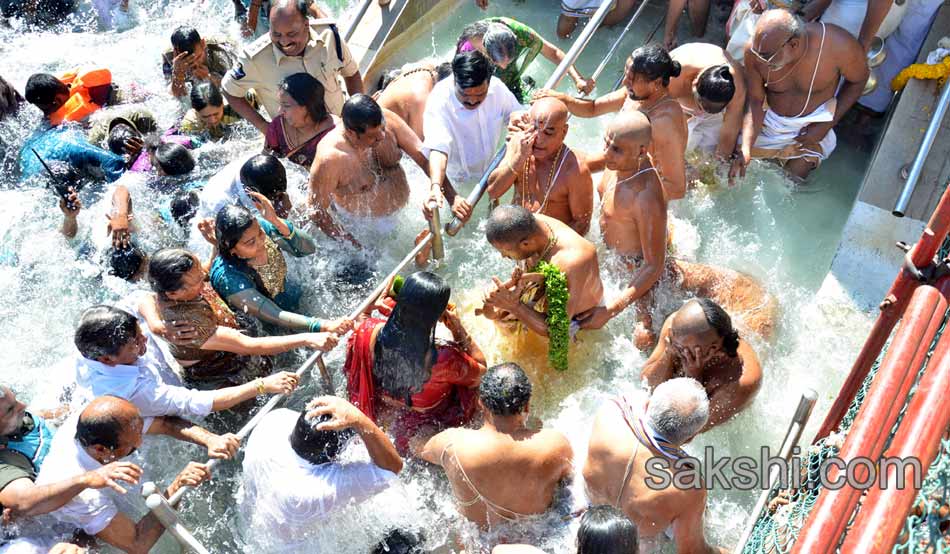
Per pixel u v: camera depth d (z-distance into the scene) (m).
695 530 3.78
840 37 5.55
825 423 3.54
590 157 5.29
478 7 7.94
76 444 3.90
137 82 7.21
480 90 5.33
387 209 5.59
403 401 4.42
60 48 7.70
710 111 5.52
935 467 2.23
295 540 4.04
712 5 7.63
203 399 4.31
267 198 5.19
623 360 4.99
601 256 5.28
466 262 5.54
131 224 5.52
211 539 4.27
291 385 4.41
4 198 6.05
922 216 5.32
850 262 5.34
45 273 5.57
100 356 4.08
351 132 5.05
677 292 5.11
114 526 3.84
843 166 6.32
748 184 6.07
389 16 7.36
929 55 6.10
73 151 6.09
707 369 4.39
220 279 4.76
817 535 2.08
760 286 5.19
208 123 6.39
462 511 4.16
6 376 5.00
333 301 5.31
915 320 2.56
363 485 3.91
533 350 4.99
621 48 7.37
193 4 8.19
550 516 4.07
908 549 2.10
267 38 6.06
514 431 3.95
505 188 5.23
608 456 3.74
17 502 3.73
